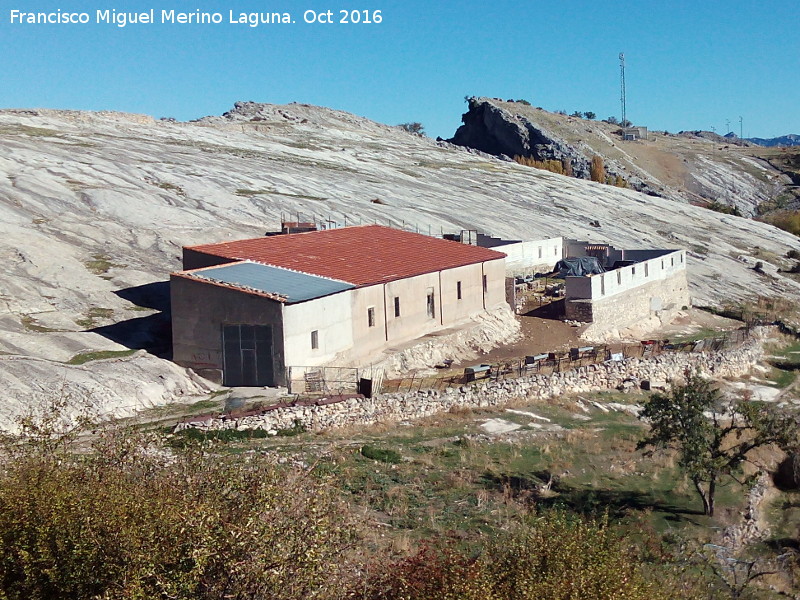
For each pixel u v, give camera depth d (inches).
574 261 2370.8
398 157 4645.7
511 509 991.6
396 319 1667.1
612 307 2117.4
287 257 1691.7
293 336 1359.5
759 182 7012.8
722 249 3408.0
